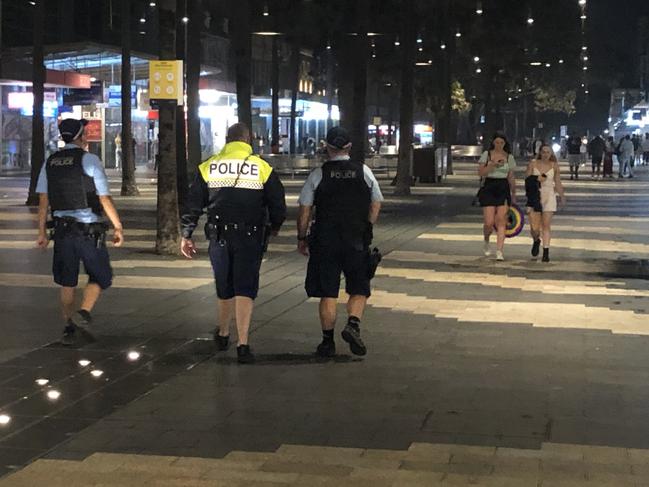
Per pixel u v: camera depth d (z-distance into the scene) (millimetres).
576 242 18438
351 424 6727
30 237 17953
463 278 13672
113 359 8570
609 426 6688
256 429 6617
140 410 7074
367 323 10297
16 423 6758
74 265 8891
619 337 9648
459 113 73562
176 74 15344
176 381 7871
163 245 15664
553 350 9055
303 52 73812
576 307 11375
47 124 46531
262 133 68812
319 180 8547
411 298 11922
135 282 12727
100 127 39188
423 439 6391
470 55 49625
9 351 8820
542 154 15453
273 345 9172
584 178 44719
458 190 35500
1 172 44625
